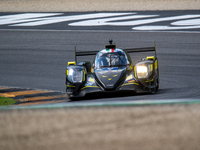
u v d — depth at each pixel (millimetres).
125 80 31516
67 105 20688
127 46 59969
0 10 115812
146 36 66500
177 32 68125
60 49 61438
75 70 32281
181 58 50625
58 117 18266
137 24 79438
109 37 68062
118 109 19016
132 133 15070
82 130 15906
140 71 31156
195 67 45250
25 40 70438
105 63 34062
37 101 32562
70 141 14711
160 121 16297
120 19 87938
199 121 15891
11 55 59469
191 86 35156
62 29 79062
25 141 15164
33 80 43844
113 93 30703
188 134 14500
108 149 13602
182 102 19453
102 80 31359
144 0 112750
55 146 14320
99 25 81250
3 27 85438
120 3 112375
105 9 105812
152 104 19703
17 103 31734
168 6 102062
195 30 68938
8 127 17188
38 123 17484
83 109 19625
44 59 55406
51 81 42688
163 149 13250
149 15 90938
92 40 66688
